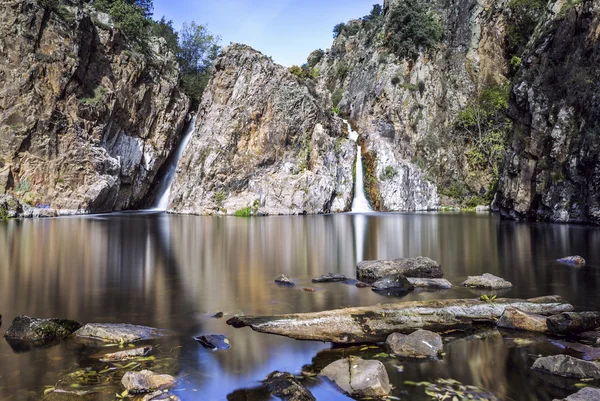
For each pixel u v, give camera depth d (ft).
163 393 11.18
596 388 10.93
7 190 83.76
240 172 96.99
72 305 19.61
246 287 23.77
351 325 16.51
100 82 102.78
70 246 41.27
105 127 102.17
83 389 11.30
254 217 86.79
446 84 140.77
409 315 17.37
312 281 25.58
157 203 122.52
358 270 27.35
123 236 50.49
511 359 13.56
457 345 14.92
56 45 90.74
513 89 82.12
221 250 39.19
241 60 105.09
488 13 140.77
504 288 23.18
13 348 14.28
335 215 94.07
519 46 131.95
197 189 95.71
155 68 120.26
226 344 14.70
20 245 41.73
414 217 86.99
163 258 34.35
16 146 84.99
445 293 22.38
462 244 43.01
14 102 85.66
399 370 12.83
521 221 73.41
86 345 14.58
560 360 12.50
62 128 91.04
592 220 62.08
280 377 11.93
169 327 16.56
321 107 113.39
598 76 65.10
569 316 16.01
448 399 10.89
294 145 104.37
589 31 69.41
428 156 128.77
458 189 126.62
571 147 67.46
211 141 98.58
